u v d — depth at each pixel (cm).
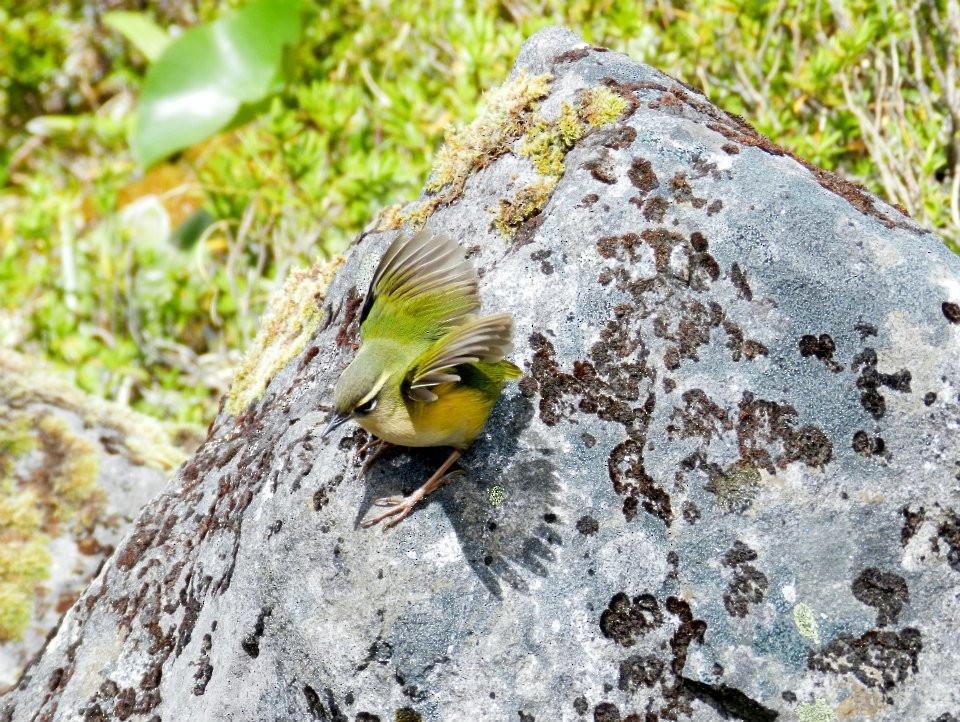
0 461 102
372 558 71
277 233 137
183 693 76
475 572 71
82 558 101
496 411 73
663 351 74
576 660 71
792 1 125
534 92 82
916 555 72
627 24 124
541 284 75
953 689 71
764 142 80
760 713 71
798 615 72
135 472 104
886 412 73
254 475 79
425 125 130
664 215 76
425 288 74
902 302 74
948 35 116
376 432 71
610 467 72
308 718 73
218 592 77
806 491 73
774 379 74
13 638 98
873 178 114
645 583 72
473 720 70
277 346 88
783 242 75
